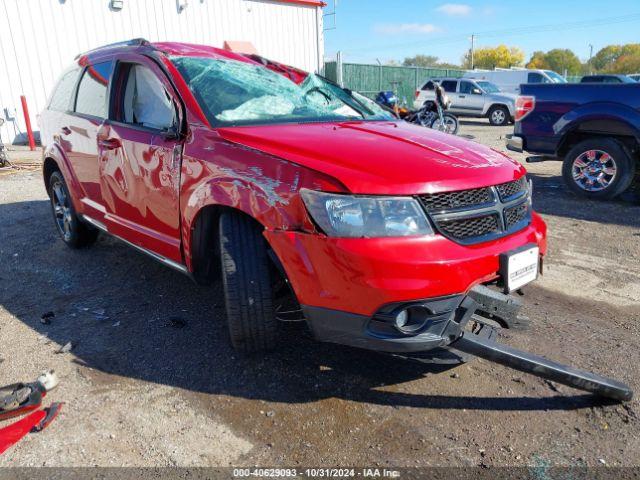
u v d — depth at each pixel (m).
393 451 2.36
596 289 4.13
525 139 7.53
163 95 3.41
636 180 7.27
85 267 4.61
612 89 6.65
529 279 2.81
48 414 2.58
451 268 2.40
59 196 5.02
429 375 2.95
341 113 3.71
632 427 2.52
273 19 18.48
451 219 2.49
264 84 3.67
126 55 3.88
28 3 13.30
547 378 2.60
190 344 3.26
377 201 2.38
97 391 2.79
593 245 5.19
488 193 2.66
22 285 4.24
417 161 2.63
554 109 7.15
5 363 3.07
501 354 2.58
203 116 3.11
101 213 4.17
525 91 7.46
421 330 2.45
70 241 4.96
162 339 3.33
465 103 21.48
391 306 2.37
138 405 2.67
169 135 3.16
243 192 2.68
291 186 2.53
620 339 3.35
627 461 2.30
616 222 5.99
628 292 4.08
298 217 2.49
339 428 2.51
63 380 2.89
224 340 3.30
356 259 2.34
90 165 4.14
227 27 17.22
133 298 3.95
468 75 27.56
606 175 6.93
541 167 9.91
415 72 28.28
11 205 6.88
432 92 22.11
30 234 5.62
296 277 2.50
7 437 2.43
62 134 4.59
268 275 2.74
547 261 4.75
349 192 2.39
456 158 2.77
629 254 4.93
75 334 3.41
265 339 2.87
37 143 13.58
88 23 14.31
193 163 3.01
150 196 3.42
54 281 4.31
